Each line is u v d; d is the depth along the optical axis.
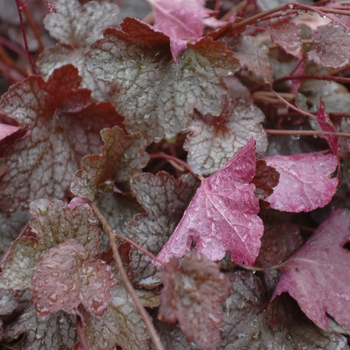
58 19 0.56
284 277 0.51
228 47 0.54
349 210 0.53
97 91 0.54
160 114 0.52
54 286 0.46
